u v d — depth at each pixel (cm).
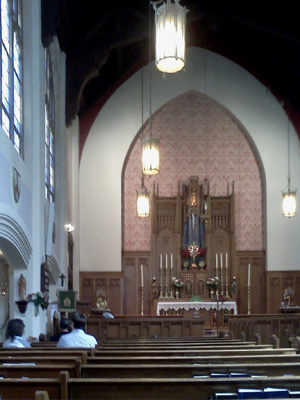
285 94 1862
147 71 1903
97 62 1575
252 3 1560
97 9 1549
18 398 340
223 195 1903
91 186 1847
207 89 1898
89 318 1309
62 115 1446
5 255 929
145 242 1880
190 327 1301
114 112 1881
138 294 1841
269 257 1828
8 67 873
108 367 411
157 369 411
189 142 1930
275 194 1850
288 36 1538
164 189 1908
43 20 1119
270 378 347
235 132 1927
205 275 1838
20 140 979
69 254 1630
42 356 526
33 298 977
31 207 1005
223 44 1906
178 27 709
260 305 1842
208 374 414
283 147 1872
